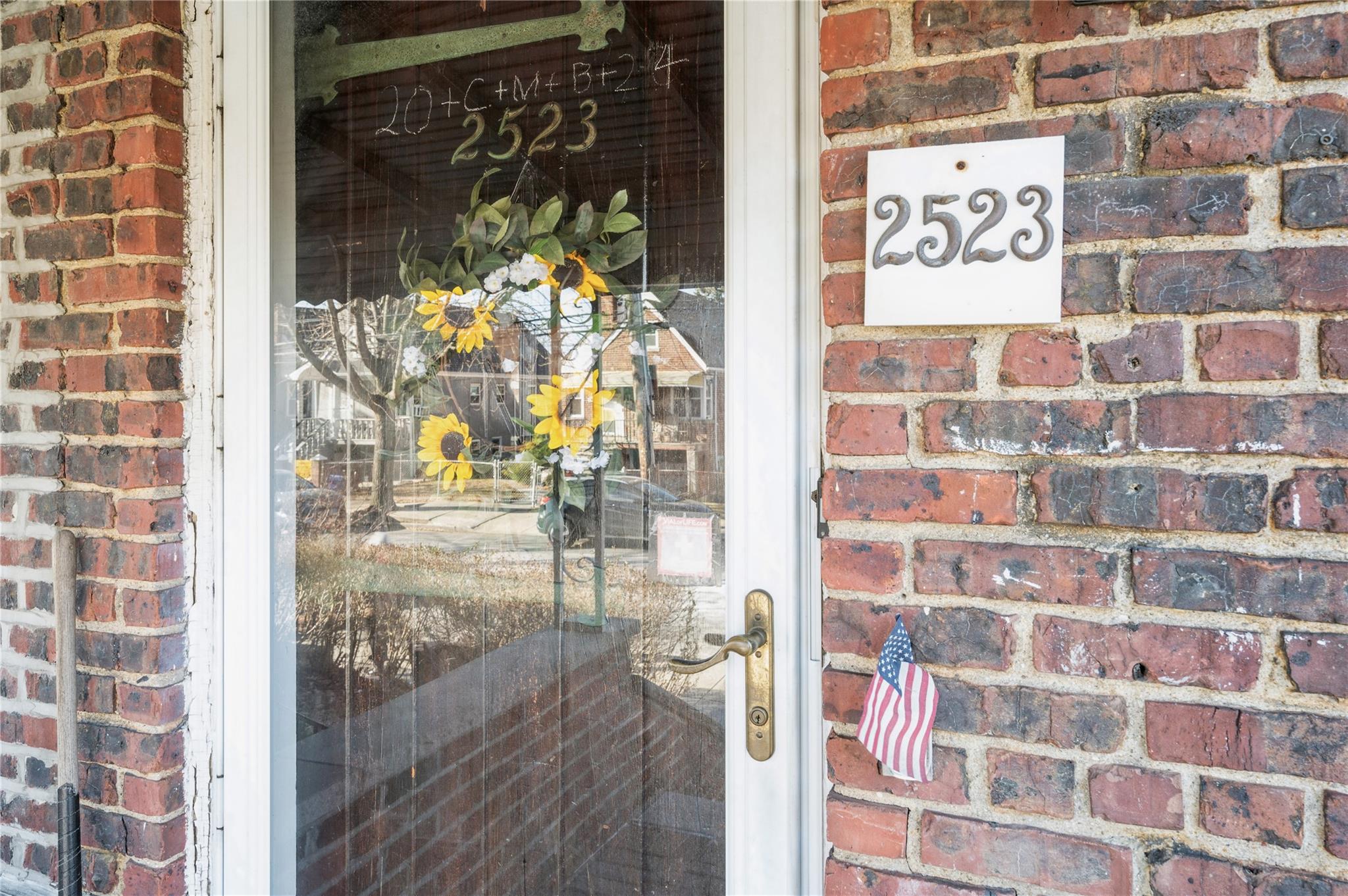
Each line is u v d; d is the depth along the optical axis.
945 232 0.94
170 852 1.38
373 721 1.41
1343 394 0.82
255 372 1.43
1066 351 0.91
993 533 0.95
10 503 1.46
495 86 1.33
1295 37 0.84
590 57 1.28
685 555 1.22
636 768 1.25
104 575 1.39
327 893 1.43
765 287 1.15
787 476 1.14
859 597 1.01
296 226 1.43
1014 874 0.94
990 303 0.93
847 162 1.00
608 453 1.27
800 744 1.15
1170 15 0.88
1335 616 0.82
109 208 1.38
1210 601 0.87
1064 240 0.91
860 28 1.00
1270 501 0.85
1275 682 0.85
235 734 1.44
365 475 1.41
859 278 1.00
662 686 1.24
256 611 1.43
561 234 1.29
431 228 1.37
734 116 1.17
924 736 0.93
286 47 1.44
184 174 1.42
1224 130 0.86
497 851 1.34
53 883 1.43
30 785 1.45
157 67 1.37
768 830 1.15
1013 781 0.94
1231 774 0.86
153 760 1.36
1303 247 0.84
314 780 1.43
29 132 1.44
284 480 1.45
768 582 1.15
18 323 1.45
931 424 0.97
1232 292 0.85
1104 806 0.91
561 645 1.30
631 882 1.26
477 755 1.35
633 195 1.25
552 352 1.30
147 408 1.36
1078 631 0.91
